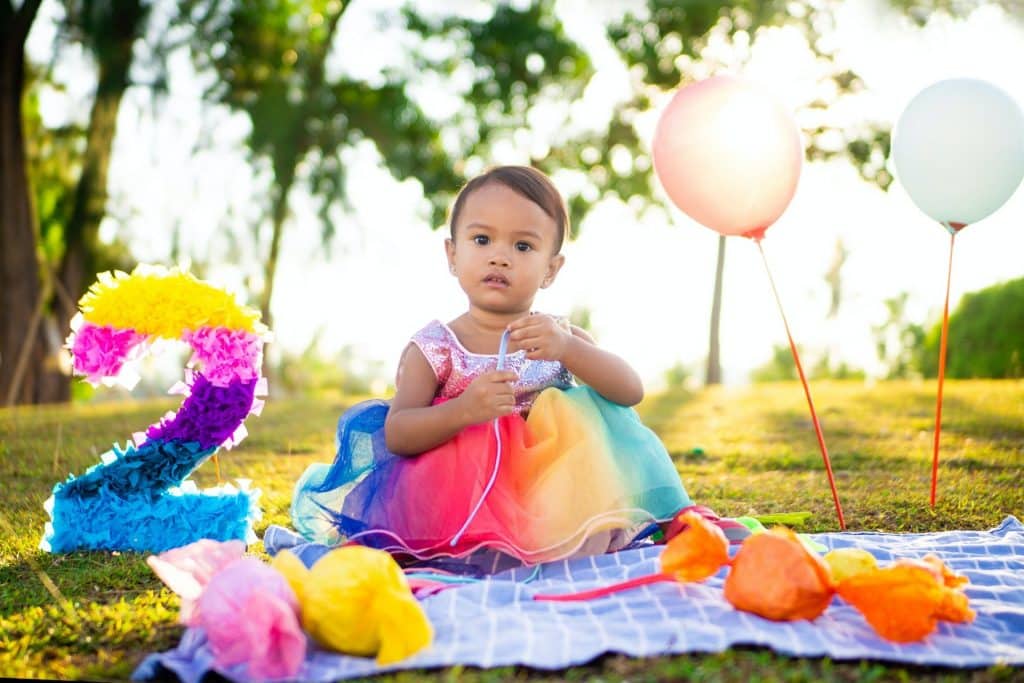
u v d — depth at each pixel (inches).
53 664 86.4
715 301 494.9
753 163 140.2
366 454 118.3
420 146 557.3
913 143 151.3
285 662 80.8
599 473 110.7
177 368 482.0
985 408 258.7
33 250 461.4
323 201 552.1
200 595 86.9
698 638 84.7
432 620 90.9
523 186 123.9
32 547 126.3
